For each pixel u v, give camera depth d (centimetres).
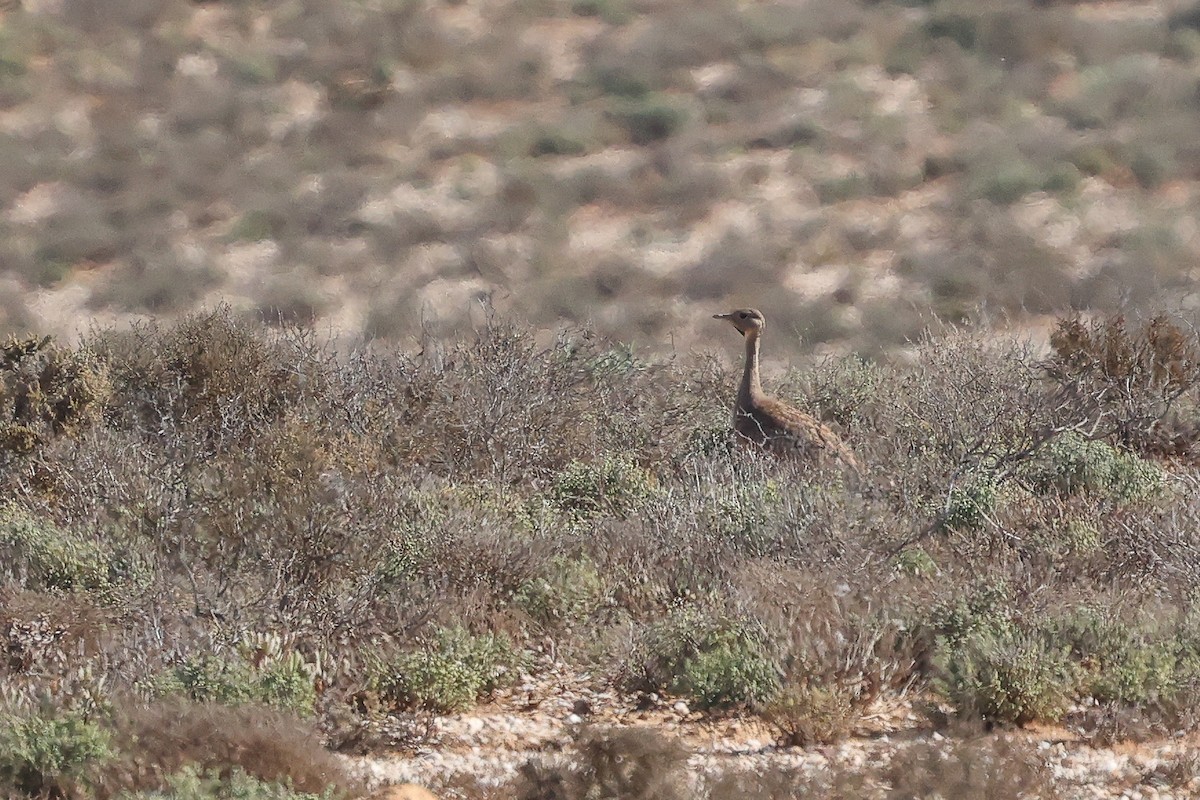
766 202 11338
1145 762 2520
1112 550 3425
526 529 3591
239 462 3609
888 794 2264
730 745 2648
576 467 4122
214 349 4666
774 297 9644
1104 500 3831
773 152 12150
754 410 4456
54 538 3309
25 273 10638
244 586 3091
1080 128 12512
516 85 13512
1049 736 2688
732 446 4456
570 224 11219
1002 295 9712
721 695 2802
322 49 14262
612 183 11544
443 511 3594
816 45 14000
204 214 11519
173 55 14262
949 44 13912
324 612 3003
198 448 3994
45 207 11800
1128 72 13200
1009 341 5294
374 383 4681
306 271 10500
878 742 2647
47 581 3206
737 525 3516
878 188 11469
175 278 10312
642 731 2345
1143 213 11069
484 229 11050
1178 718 2705
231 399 4453
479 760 2595
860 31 14375
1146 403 4575
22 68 13962
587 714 2809
